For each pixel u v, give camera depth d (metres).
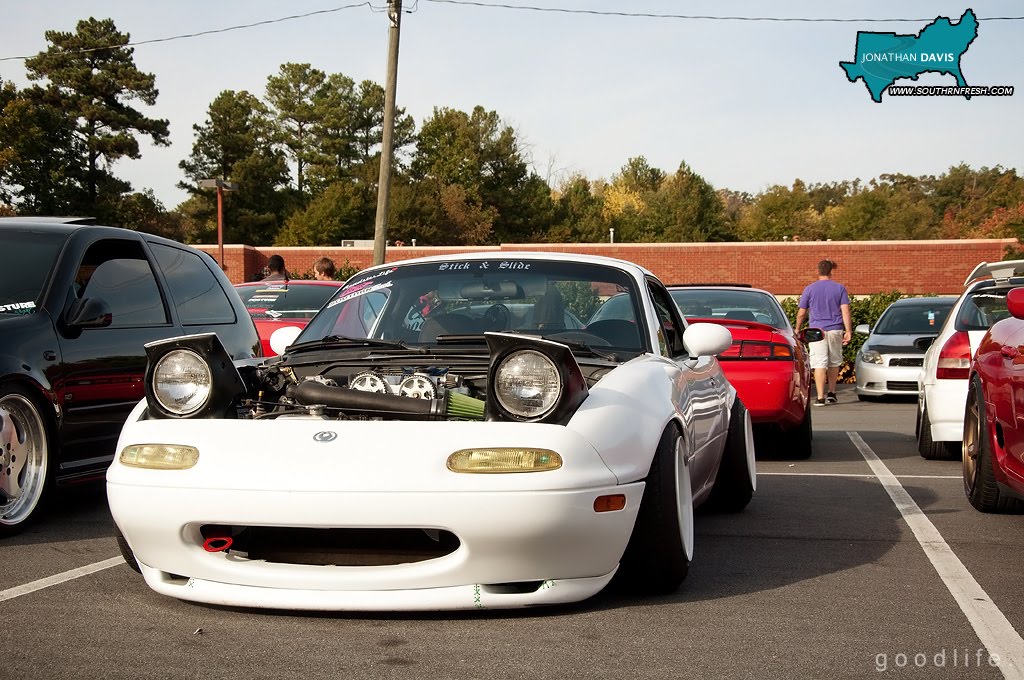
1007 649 3.65
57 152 78.19
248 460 3.82
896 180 131.25
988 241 46.41
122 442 4.11
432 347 5.01
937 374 8.78
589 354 4.81
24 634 3.79
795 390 8.75
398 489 3.67
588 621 3.95
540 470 3.72
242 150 97.56
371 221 94.88
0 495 5.77
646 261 48.22
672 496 4.25
